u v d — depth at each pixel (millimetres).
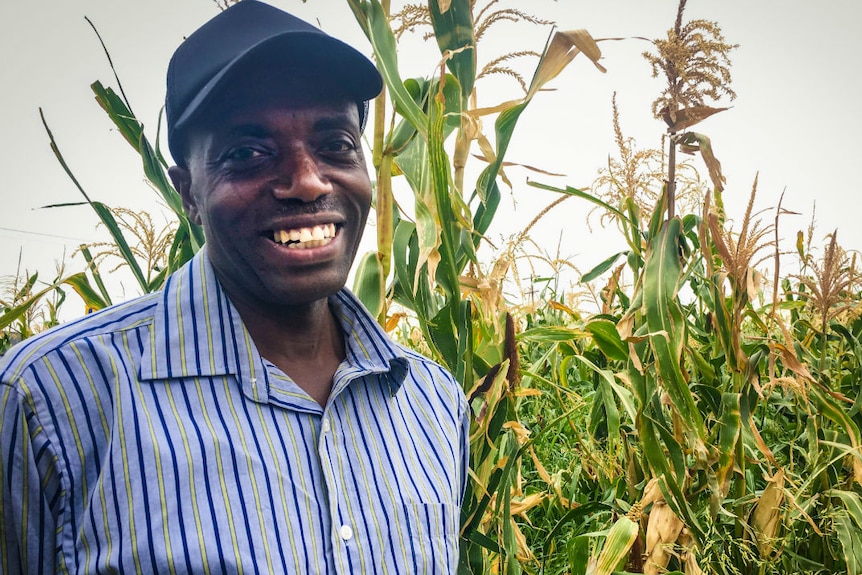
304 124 1218
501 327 2184
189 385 1169
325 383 1341
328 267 1239
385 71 1950
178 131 1263
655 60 2555
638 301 2662
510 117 2174
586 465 3037
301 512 1149
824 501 2680
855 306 3051
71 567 1060
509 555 2131
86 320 1208
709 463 2502
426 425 1490
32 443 1069
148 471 1076
